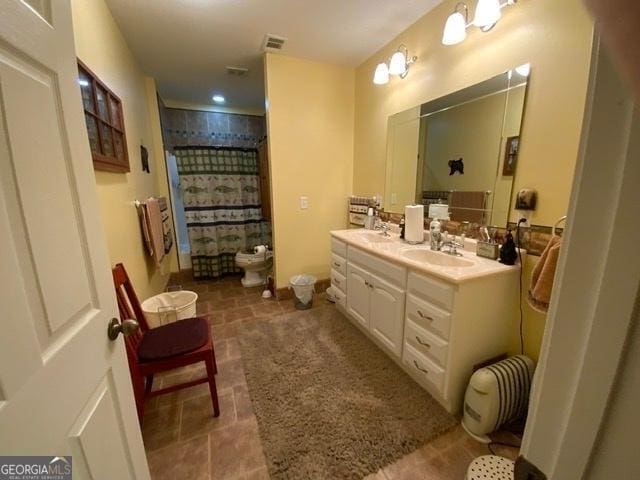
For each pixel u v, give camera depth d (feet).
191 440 4.22
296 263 9.60
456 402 4.60
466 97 5.48
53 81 1.95
